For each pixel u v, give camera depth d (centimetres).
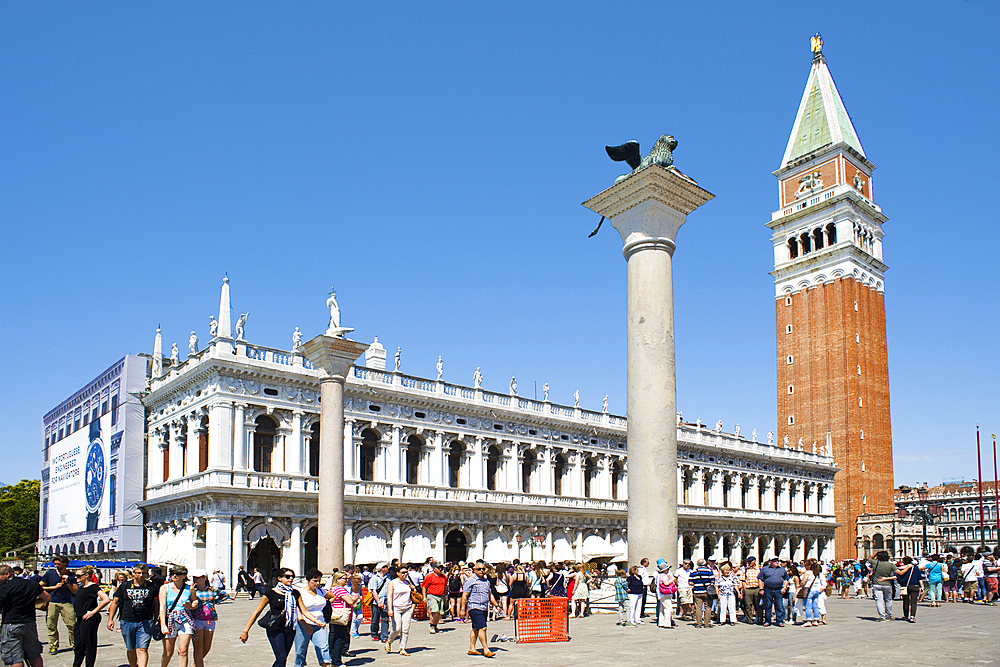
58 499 9044
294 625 1995
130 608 1989
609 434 9100
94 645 2184
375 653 2630
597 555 7388
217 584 5569
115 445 7594
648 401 3312
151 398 7319
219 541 6069
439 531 7300
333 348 3975
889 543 11656
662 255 3428
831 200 12862
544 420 8412
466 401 7725
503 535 7825
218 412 6269
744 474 10769
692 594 3453
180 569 1984
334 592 2341
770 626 3241
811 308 12900
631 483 3325
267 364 6550
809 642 2644
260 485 6344
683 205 3497
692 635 2902
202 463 6469
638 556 3266
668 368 3347
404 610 2594
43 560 7800
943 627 3127
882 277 13438
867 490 12244
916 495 17788
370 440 7188
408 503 7025
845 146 13075
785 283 13312
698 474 10044
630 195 3438
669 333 3381
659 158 3494
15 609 1900
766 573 3259
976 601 4609
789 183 13612
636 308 3406
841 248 12631
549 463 8438
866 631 3008
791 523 11206
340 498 3928
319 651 2120
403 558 7069
